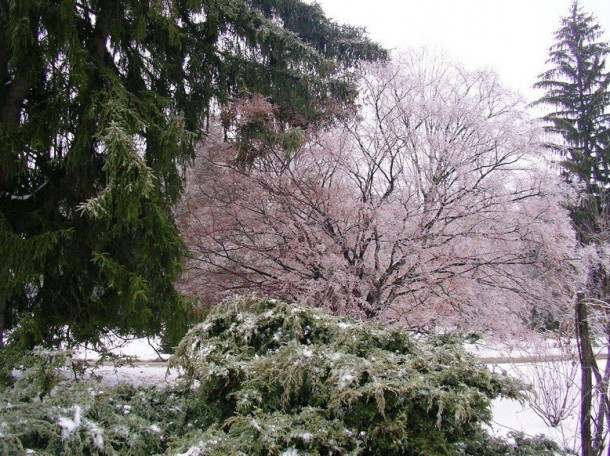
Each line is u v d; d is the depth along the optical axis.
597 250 8.45
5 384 4.39
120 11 5.75
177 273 5.68
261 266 8.77
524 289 8.02
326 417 2.81
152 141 5.61
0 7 4.66
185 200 8.66
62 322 5.21
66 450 2.53
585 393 3.26
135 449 2.85
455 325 7.84
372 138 8.28
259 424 2.63
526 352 5.57
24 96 5.54
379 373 2.78
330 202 7.95
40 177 5.76
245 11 7.59
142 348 10.50
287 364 2.97
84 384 3.27
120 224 5.14
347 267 7.62
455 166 7.82
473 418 2.94
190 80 7.18
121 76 6.01
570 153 14.75
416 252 7.38
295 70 7.99
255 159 8.49
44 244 4.78
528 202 8.09
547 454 3.16
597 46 16.06
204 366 3.18
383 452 2.70
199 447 2.54
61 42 4.91
